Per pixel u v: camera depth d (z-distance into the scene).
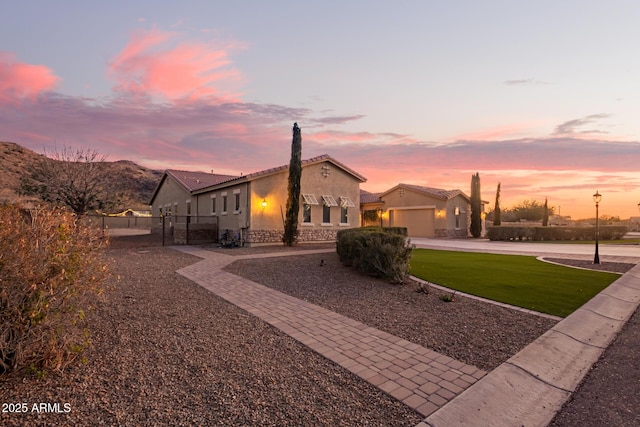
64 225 4.01
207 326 5.65
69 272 3.88
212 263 13.02
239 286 8.92
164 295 7.76
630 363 4.57
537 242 27.25
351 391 3.53
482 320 6.13
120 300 7.18
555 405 3.51
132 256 15.14
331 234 23.62
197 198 27.03
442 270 11.48
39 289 3.62
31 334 3.71
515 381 3.88
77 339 4.31
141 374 3.80
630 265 12.77
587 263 13.39
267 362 4.24
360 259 10.76
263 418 2.97
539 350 4.75
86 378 3.67
